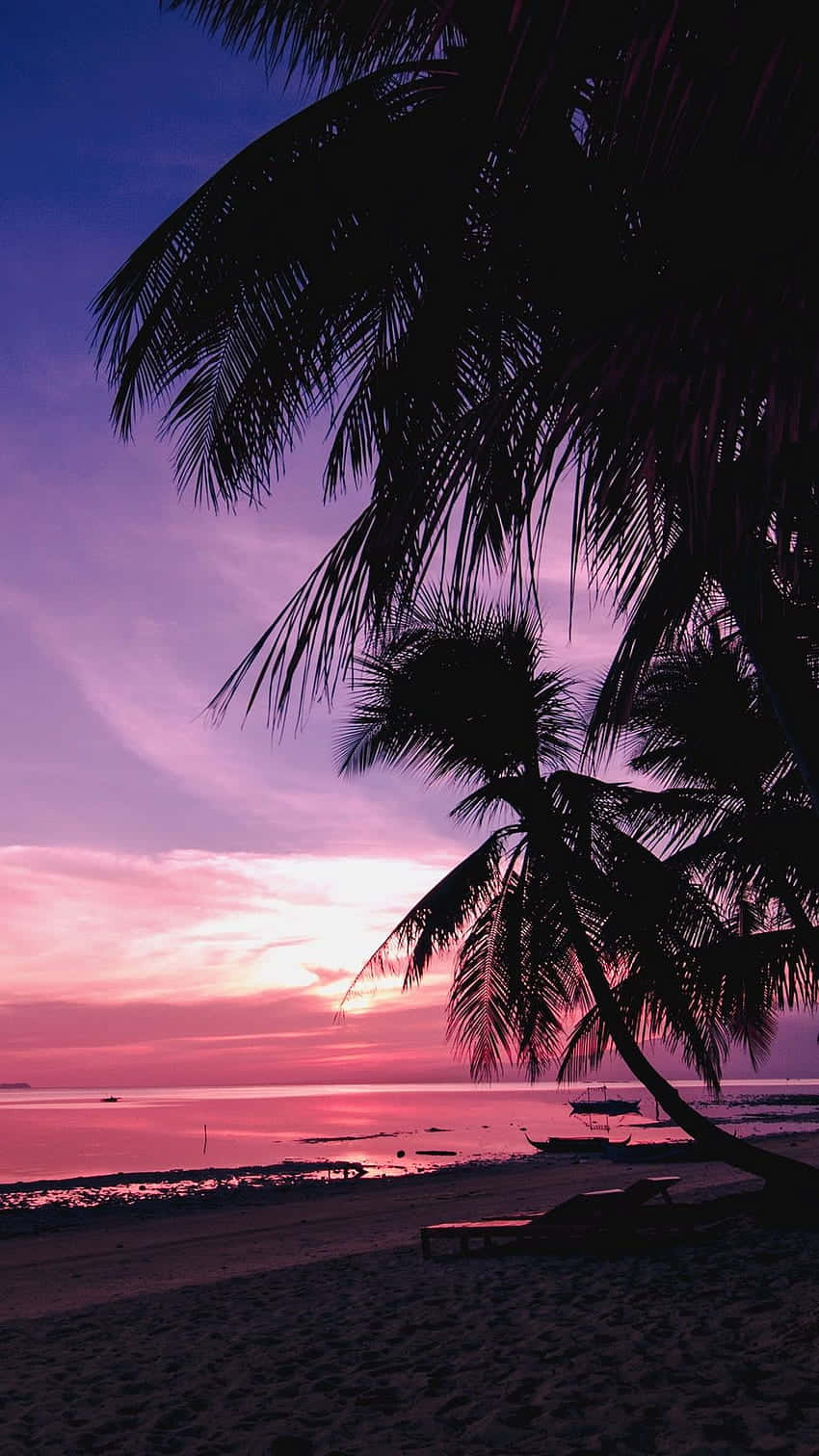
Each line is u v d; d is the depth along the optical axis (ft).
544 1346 20.77
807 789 13.38
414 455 13.97
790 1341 18.76
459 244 13.79
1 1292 42.91
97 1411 18.52
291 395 16.15
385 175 13.71
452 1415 16.28
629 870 37.01
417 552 10.90
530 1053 40.96
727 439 7.88
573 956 40.96
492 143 12.05
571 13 7.63
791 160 7.09
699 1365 18.01
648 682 36.24
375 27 8.79
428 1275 32.53
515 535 10.51
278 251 14.35
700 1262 29.17
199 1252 53.52
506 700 38.81
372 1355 21.56
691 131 7.38
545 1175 101.76
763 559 10.57
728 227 7.47
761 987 35.55
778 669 13.23
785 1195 34.65
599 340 8.54
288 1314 27.73
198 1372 21.20
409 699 39.22
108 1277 45.47
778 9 6.64
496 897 39.81
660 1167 102.63
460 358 14.61
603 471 10.12
